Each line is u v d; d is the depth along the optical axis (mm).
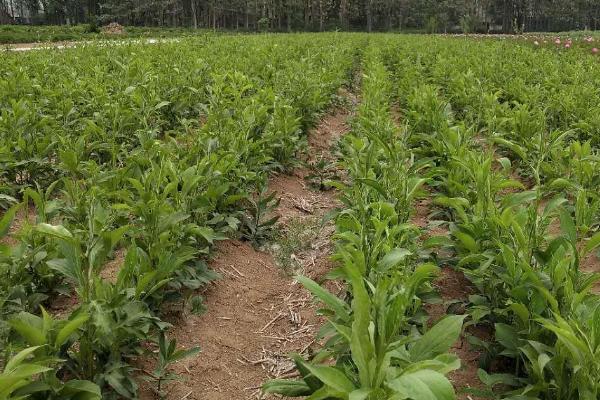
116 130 6363
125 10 64312
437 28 65250
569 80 11258
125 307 2811
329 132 9945
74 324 2291
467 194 4500
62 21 72938
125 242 3758
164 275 3338
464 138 5930
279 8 65500
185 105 8219
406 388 1695
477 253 3561
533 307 2910
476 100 8961
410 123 8016
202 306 3959
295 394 2359
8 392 1893
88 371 2799
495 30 71938
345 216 4406
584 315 2697
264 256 5039
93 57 12391
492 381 2902
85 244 3266
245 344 3855
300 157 7848
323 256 5066
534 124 6828
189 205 4246
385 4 69625
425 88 8773
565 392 2627
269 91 7688
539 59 14422
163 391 3240
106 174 4336
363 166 4652
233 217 4844
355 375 2264
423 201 6156
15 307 3035
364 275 2918
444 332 2232
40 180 5738
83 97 7855
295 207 6215
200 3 68500
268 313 4250
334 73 11594
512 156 7309
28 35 33312
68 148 5336
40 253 3428
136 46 14938
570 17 70875
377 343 1997
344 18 70688
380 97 8914
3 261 3176
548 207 3449
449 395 1643
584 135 7660
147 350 3152
